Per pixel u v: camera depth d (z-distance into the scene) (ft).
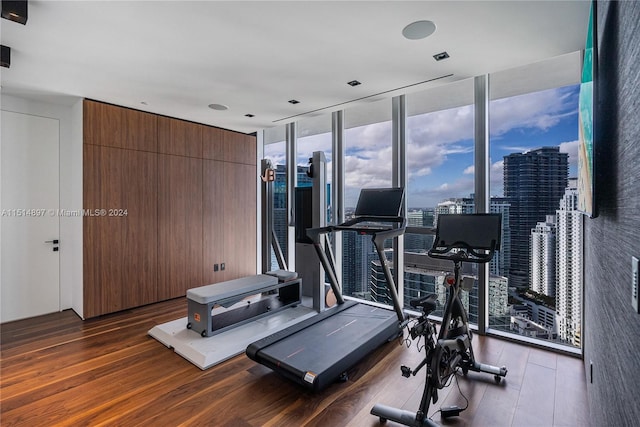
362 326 10.05
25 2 6.29
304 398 7.32
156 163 14.16
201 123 15.89
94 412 6.79
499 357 9.16
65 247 13.24
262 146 18.78
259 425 6.42
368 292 14.15
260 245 18.66
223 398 7.31
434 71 9.88
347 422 6.53
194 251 15.53
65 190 13.21
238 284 11.56
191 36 7.79
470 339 7.88
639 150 2.74
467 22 7.20
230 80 10.57
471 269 11.10
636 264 2.75
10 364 8.80
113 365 8.78
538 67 9.82
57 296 13.06
